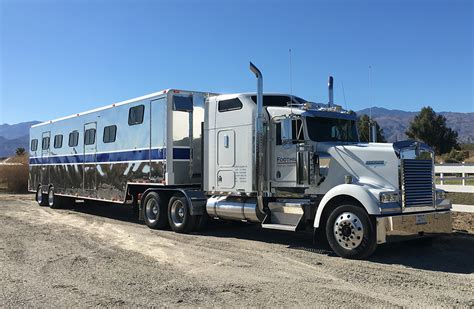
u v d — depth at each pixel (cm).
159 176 1181
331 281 654
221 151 1048
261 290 609
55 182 1811
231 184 1023
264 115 970
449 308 534
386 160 818
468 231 1073
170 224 1162
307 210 892
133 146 1296
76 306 548
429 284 636
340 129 962
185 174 1185
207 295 588
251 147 983
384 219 771
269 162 966
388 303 553
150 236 1086
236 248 916
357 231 785
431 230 830
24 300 572
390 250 880
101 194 1461
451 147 5359
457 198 1476
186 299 571
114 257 833
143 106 1257
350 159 859
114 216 1557
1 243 985
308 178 888
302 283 644
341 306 543
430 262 777
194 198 1113
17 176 2989
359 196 783
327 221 832
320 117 933
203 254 856
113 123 1402
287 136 886
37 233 1135
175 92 1172
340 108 987
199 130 1216
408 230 794
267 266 752
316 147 911
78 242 1000
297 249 900
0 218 1468
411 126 5512
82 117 1596
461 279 663
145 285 637
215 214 1072
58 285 641
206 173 1084
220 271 719
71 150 1672
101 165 1462
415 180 820
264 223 960
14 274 706
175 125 1171
